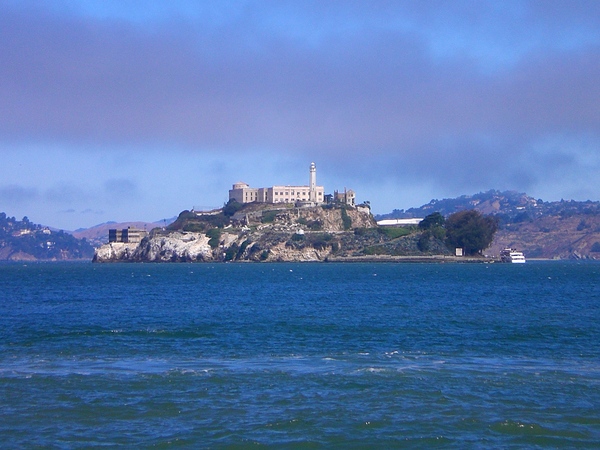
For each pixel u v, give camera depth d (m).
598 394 63.91
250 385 67.50
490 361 80.06
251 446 51.09
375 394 64.00
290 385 67.44
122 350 88.75
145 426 55.44
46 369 75.69
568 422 56.03
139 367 76.75
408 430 54.31
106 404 61.09
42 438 52.81
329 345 92.56
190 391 65.31
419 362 79.25
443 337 100.00
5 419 57.22
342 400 62.12
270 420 56.59
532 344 93.25
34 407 60.38
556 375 71.44
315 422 56.09
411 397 63.00
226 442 51.81
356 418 57.06
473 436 53.03
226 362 79.62
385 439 52.38
